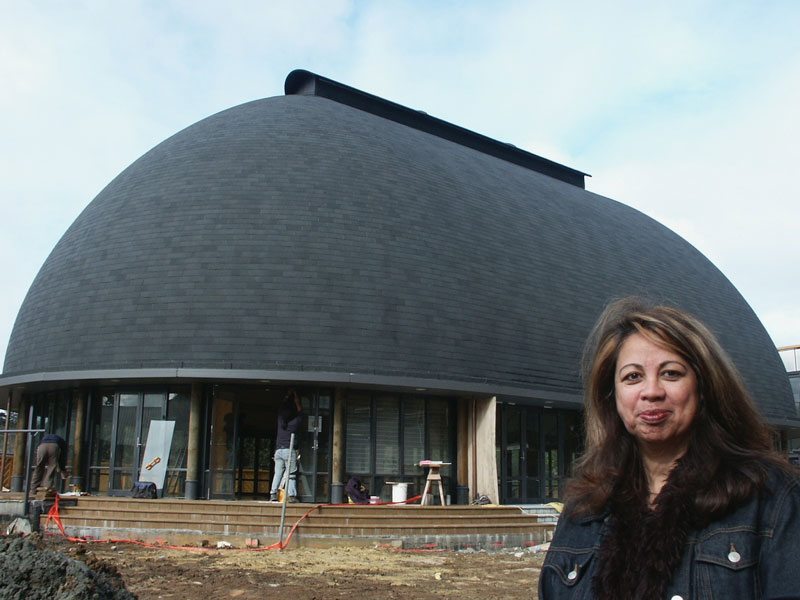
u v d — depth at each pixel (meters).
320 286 20.81
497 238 24.70
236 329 20.19
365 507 16.73
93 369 20.34
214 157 23.48
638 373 2.82
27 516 15.31
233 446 20.59
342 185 22.83
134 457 21.05
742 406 2.76
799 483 2.54
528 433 24.05
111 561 12.10
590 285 26.47
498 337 22.62
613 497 2.80
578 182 37.84
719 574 2.42
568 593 2.74
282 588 9.72
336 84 29.30
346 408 21.08
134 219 22.50
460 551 16.08
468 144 33.31
